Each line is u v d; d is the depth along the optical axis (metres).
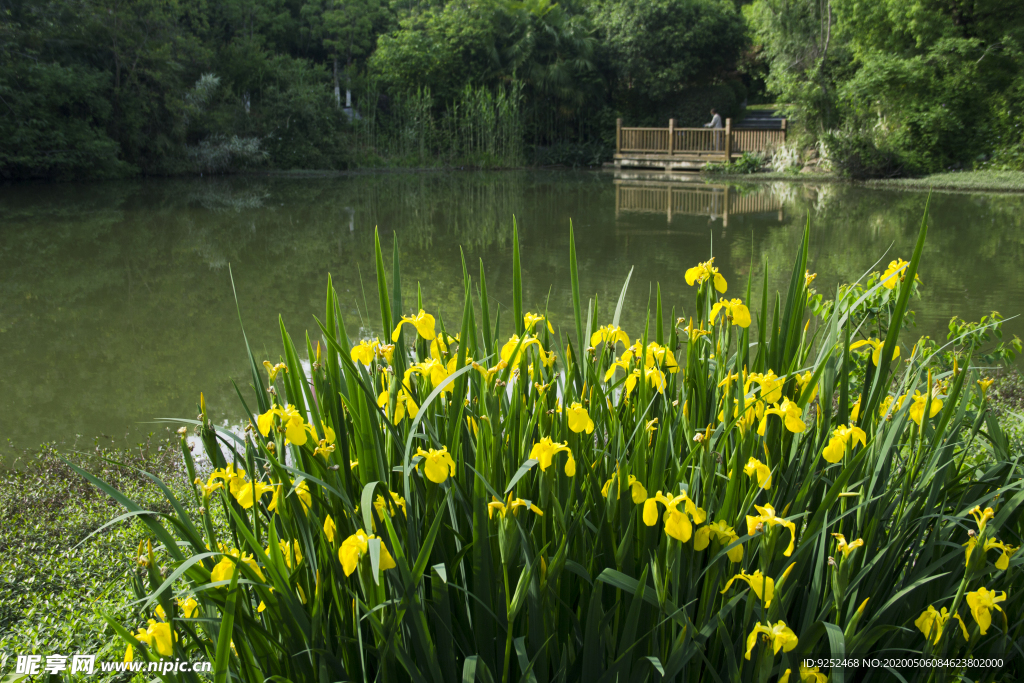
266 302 6.31
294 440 1.04
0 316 5.88
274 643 1.00
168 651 0.96
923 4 15.59
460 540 1.09
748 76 29.92
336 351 1.16
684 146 22.14
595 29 25.23
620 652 0.98
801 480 1.24
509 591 1.07
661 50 24.19
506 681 0.99
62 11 16.53
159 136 18.62
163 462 3.15
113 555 2.29
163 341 5.19
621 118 24.12
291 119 21.92
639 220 11.34
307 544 1.07
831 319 1.32
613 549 1.10
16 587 2.15
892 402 1.29
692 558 1.00
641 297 6.23
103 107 17.14
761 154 20.67
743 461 1.11
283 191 15.97
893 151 16.97
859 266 7.43
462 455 1.22
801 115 18.67
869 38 16.88
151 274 7.49
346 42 26.30
